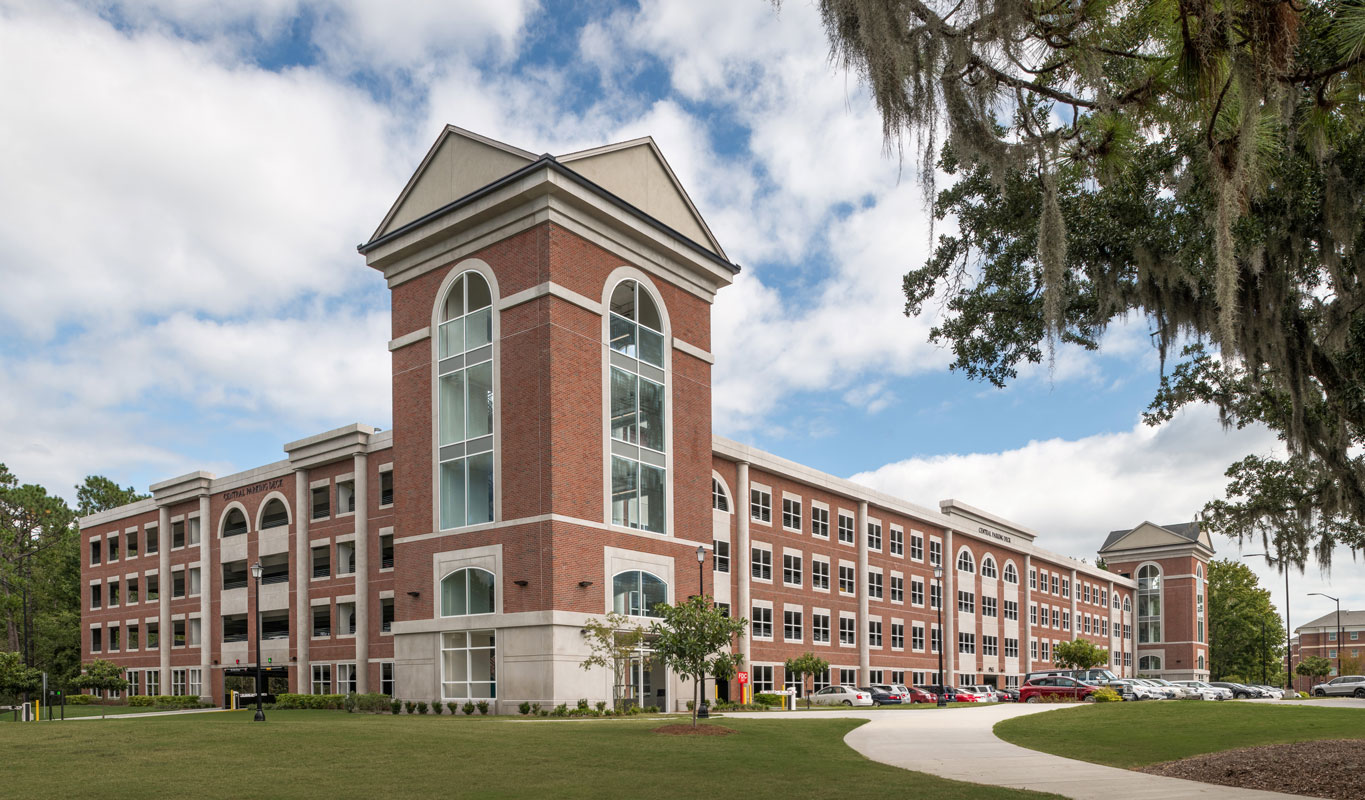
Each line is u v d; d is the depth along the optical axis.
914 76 8.37
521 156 36.25
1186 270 14.95
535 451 34.31
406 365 40.19
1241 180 7.89
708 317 43.16
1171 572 107.31
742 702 43.94
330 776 15.69
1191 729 24.69
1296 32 7.32
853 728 27.39
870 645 61.12
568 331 35.38
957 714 35.25
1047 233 9.56
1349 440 18.17
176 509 61.75
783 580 53.78
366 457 49.59
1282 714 28.78
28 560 76.94
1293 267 14.35
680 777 16.05
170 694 59.00
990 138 9.06
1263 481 27.97
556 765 17.39
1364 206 13.30
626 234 38.69
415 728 24.36
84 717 36.34
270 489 54.66
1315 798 13.52
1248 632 114.62
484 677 35.12
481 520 36.06
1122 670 103.94
